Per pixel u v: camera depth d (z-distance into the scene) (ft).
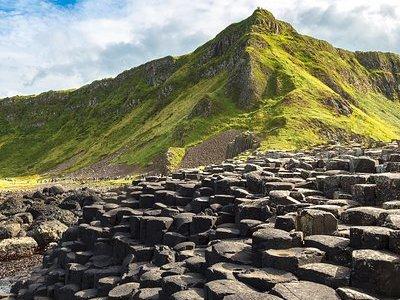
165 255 65.36
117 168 564.71
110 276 72.79
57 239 147.54
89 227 92.12
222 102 578.66
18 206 204.23
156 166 493.77
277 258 46.44
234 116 540.11
